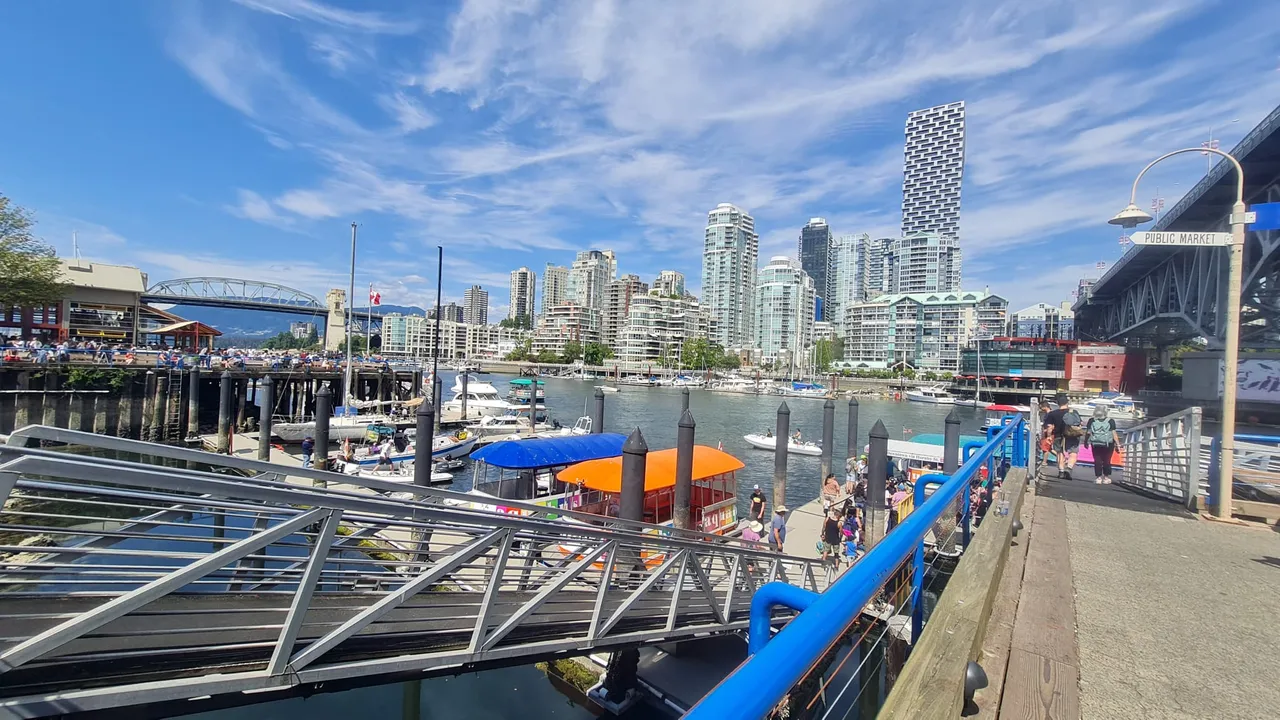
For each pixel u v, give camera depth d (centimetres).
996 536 455
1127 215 886
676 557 829
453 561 574
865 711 674
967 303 15525
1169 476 914
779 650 134
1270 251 3753
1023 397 9981
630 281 19725
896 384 12950
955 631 267
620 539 732
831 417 2477
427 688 1068
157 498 427
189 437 3534
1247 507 714
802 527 1927
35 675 409
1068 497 870
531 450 1756
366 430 3603
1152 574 474
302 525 475
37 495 397
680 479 1556
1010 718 253
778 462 2186
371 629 584
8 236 3478
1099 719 257
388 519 564
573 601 773
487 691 1072
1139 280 7356
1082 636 347
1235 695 281
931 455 2448
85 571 414
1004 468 1149
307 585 489
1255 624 371
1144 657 321
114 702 414
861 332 17350
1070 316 16162
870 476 1681
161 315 5756
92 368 3362
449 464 3066
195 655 467
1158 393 7719
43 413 3127
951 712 196
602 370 15388
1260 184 3928
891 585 723
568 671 1071
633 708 999
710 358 15925
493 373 15550
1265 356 4281
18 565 383
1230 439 720
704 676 1056
